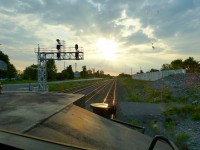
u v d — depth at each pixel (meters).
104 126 6.17
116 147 4.79
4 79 110.19
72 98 8.05
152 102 27.69
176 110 20.38
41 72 35.84
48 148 2.75
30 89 36.84
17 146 2.57
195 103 23.86
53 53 35.66
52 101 7.07
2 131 3.01
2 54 97.75
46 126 4.31
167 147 6.39
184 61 97.88
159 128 14.80
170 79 48.69
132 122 16.19
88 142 4.44
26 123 4.17
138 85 60.41
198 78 41.66
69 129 4.66
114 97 33.09
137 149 5.28
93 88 56.28
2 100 7.06
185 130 14.60
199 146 11.60
